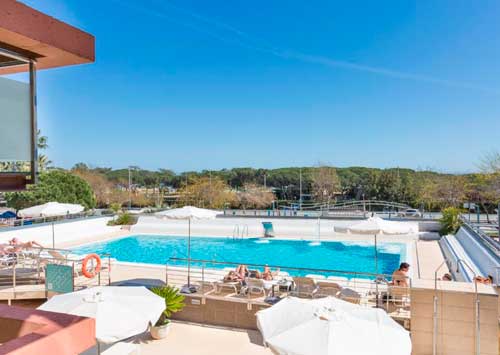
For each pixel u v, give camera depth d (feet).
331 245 73.10
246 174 179.52
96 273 41.52
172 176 179.22
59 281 36.94
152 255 68.74
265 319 20.56
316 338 17.75
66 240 75.36
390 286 31.94
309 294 34.65
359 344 17.40
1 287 38.42
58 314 10.94
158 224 87.10
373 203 130.11
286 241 76.43
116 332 20.40
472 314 26.23
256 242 76.54
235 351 29.37
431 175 133.69
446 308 26.76
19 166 13.60
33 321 10.43
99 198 140.46
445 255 59.21
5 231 64.23
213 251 71.41
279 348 17.76
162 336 31.68
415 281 28.78
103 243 76.13
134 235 82.58
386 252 67.62
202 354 28.84
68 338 9.89
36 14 11.68
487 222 74.08
